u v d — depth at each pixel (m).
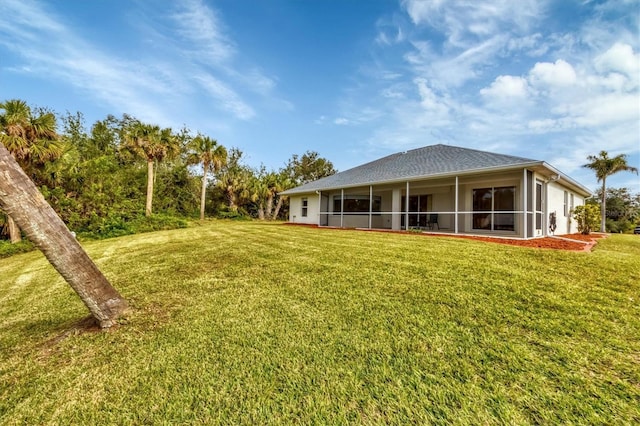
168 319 3.17
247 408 1.84
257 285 4.29
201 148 23.80
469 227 12.08
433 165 12.52
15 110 10.58
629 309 3.20
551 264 5.16
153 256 7.02
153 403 1.92
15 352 2.65
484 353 2.37
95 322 3.09
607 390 1.92
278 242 8.32
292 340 2.65
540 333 2.69
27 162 11.05
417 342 2.56
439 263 5.25
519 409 1.77
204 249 7.60
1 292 4.91
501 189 11.32
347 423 1.70
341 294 3.77
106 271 5.61
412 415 1.75
